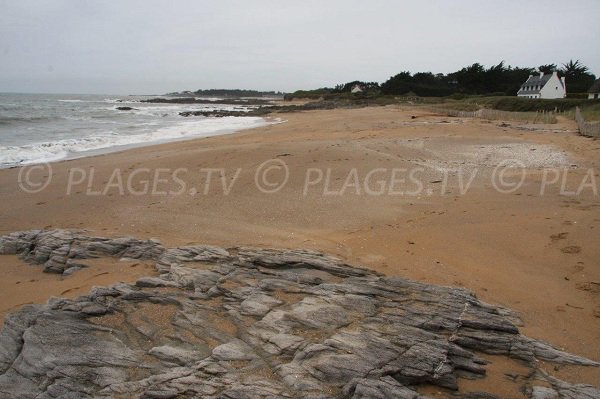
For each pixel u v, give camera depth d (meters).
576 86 71.31
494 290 6.71
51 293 6.48
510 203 10.32
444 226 9.20
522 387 4.22
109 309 5.39
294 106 62.09
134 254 7.68
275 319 5.01
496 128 24.03
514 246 8.12
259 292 5.70
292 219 9.88
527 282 6.93
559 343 5.32
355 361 4.24
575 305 6.25
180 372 4.17
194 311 5.30
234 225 9.55
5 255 8.14
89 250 7.83
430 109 40.25
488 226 9.03
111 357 4.50
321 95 95.56
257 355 4.43
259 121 38.91
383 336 4.66
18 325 5.11
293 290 5.75
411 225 9.37
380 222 9.59
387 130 23.66
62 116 40.66
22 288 6.81
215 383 4.01
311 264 6.63
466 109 42.34
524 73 80.06
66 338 4.79
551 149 16.88
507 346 4.75
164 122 38.50
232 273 6.33
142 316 5.27
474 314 5.19
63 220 10.20
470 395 4.07
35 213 10.76
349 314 5.10
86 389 4.07
